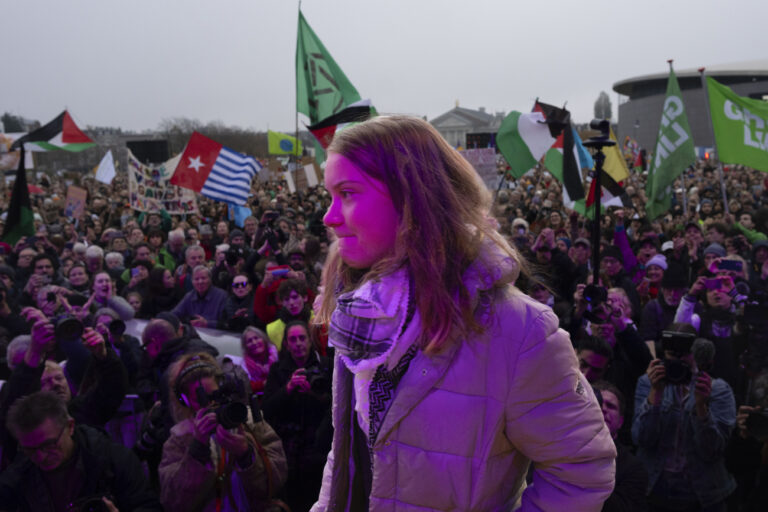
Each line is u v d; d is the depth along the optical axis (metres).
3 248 8.66
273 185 27.42
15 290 6.64
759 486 3.04
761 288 4.58
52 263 7.10
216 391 2.55
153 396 3.88
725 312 4.06
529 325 0.90
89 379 3.42
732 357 3.96
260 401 3.78
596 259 3.89
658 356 3.84
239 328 5.36
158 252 8.62
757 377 3.46
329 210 0.97
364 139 0.92
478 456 0.90
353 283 1.09
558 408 0.90
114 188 27.66
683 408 3.03
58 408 2.47
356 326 0.92
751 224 9.48
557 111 8.08
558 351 0.90
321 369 3.31
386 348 0.89
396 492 0.93
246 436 2.62
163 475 2.59
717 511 3.04
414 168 0.90
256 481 2.60
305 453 3.38
